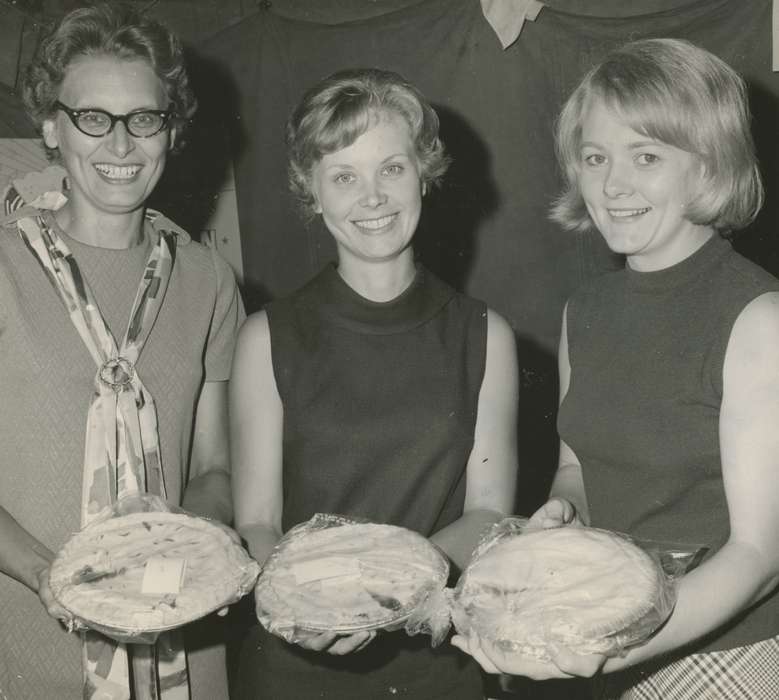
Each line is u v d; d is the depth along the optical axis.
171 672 2.06
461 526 2.00
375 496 2.01
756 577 1.57
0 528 1.91
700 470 1.72
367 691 2.02
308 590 1.73
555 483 2.09
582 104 1.81
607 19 4.18
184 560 1.81
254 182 4.82
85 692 1.97
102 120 1.94
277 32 4.64
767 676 1.74
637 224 1.74
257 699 2.05
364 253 1.98
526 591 1.62
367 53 4.57
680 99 1.64
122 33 1.95
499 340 2.09
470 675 2.10
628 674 1.90
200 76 4.73
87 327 2.00
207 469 2.29
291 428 2.02
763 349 1.60
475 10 4.39
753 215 1.76
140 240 2.15
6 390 1.97
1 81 4.28
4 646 2.02
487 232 4.56
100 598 1.70
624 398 1.81
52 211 2.12
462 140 4.51
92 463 1.98
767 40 3.86
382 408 2.00
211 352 2.27
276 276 4.92
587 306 1.98
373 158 1.91
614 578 1.61
